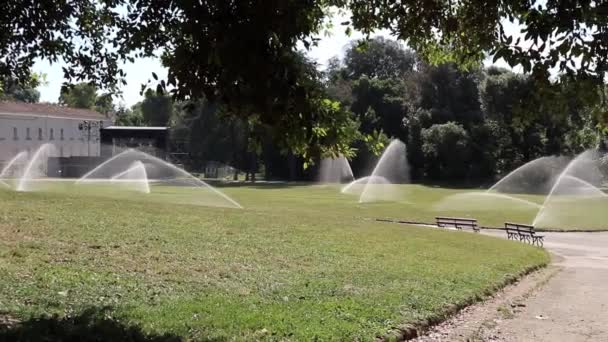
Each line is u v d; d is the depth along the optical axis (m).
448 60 8.98
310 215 25.22
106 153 83.06
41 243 12.24
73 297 8.42
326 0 8.51
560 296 12.59
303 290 10.13
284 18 5.96
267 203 38.34
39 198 21.44
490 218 34.91
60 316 7.43
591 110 6.71
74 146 96.69
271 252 14.03
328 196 47.97
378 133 6.75
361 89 83.50
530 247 21.38
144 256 12.01
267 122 6.21
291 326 7.68
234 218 20.38
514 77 67.00
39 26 8.45
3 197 20.88
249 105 6.11
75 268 10.32
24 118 87.25
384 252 15.76
